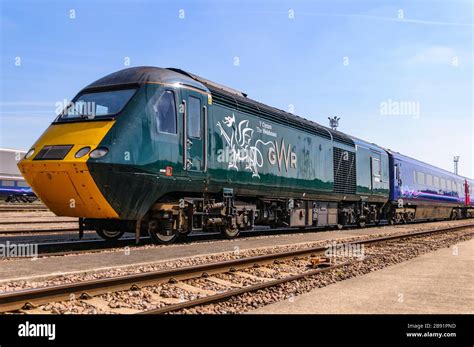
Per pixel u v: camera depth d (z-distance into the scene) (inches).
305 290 284.0
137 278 261.1
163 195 463.8
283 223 659.4
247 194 568.4
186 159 459.2
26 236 552.1
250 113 568.7
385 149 1041.5
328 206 780.6
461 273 355.6
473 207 1800.0
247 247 467.5
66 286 227.5
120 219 446.9
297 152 667.4
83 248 435.8
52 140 414.9
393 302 254.4
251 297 254.7
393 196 1021.8
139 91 429.7
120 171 397.7
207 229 520.1
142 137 416.8
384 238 577.0
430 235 738.2
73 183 397.1
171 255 386.0
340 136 821.9
